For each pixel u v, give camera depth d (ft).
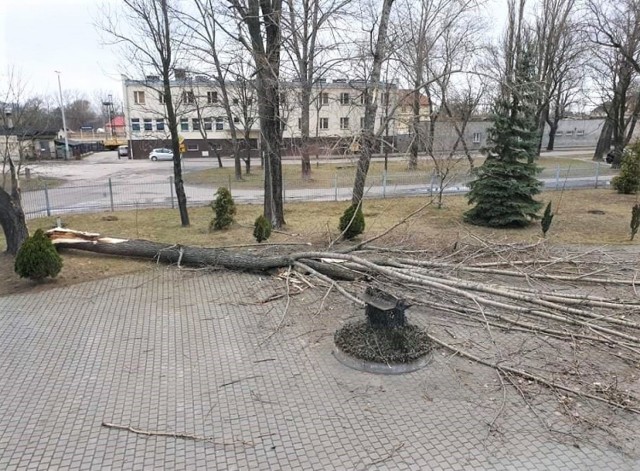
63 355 20.04
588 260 31.71
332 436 14.71
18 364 19.21
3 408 16.11
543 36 112.98
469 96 124.77
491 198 47.19
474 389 17.58
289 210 57.88
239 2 41.88
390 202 64.08
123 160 162.50
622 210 56.75
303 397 16.96
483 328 22.91
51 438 14.53
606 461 13.66
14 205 33.88
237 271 31.58
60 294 27.32
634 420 15.65
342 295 26.73
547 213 40.98
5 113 70.13
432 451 14.05
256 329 22.85
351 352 19.31
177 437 14.61
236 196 71.61
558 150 177.99
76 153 175.73
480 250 30.32
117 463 13.46
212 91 113.60
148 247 33.40
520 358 19.88
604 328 19.72
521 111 47.57
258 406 16.35
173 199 63.82
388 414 15.92
